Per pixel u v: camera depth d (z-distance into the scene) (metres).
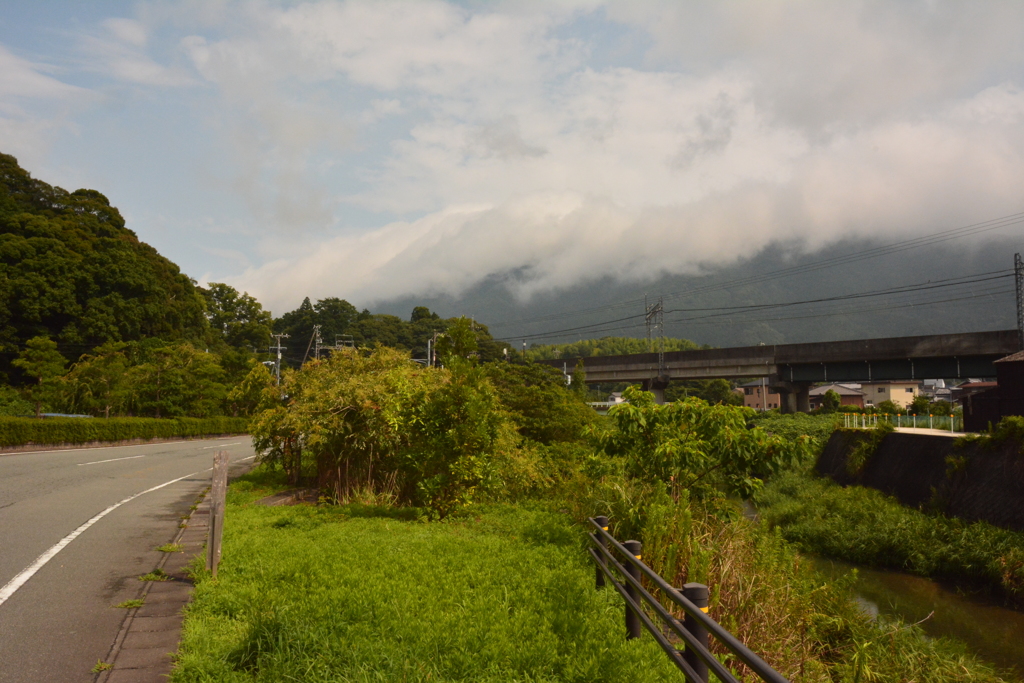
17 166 64.62
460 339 11.91
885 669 8.03
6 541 8.61
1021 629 11.99
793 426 41.97
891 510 19.25
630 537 8.32
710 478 10.18
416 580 6.77
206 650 4.73
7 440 25.17
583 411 20.88
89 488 14.66
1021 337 46.91
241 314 110.75
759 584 7.55
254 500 13.69
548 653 4.93
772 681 2.55
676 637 5.79
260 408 17.23
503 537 9.21
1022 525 16.17
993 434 18.22
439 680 4.40
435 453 11.11
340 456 13.52
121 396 43.25
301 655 4.59
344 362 17.03
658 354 65.50
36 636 5.06
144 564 7.48
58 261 51.56
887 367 54.59
